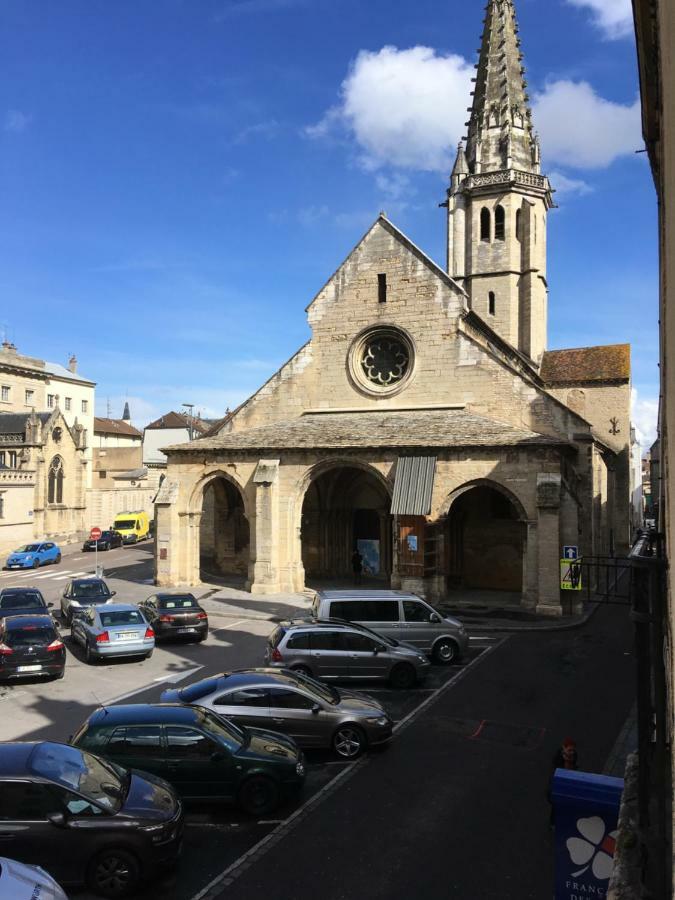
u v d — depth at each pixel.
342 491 36.91
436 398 32.44
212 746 11.41
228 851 10.25
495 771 13.02
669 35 3.37
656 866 5.20
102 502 67.44
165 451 34.91
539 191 46.19
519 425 30.91
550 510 27.39
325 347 34.91
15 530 52.81
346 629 18.48
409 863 9.89
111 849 8.91
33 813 8.88
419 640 20.77
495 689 18.19
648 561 5.05
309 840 10.55
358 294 34.31
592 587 31.33
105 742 11.23
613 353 45.09
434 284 32.66
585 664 20.59
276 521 32.47
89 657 21.28
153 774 10.91
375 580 35.38
